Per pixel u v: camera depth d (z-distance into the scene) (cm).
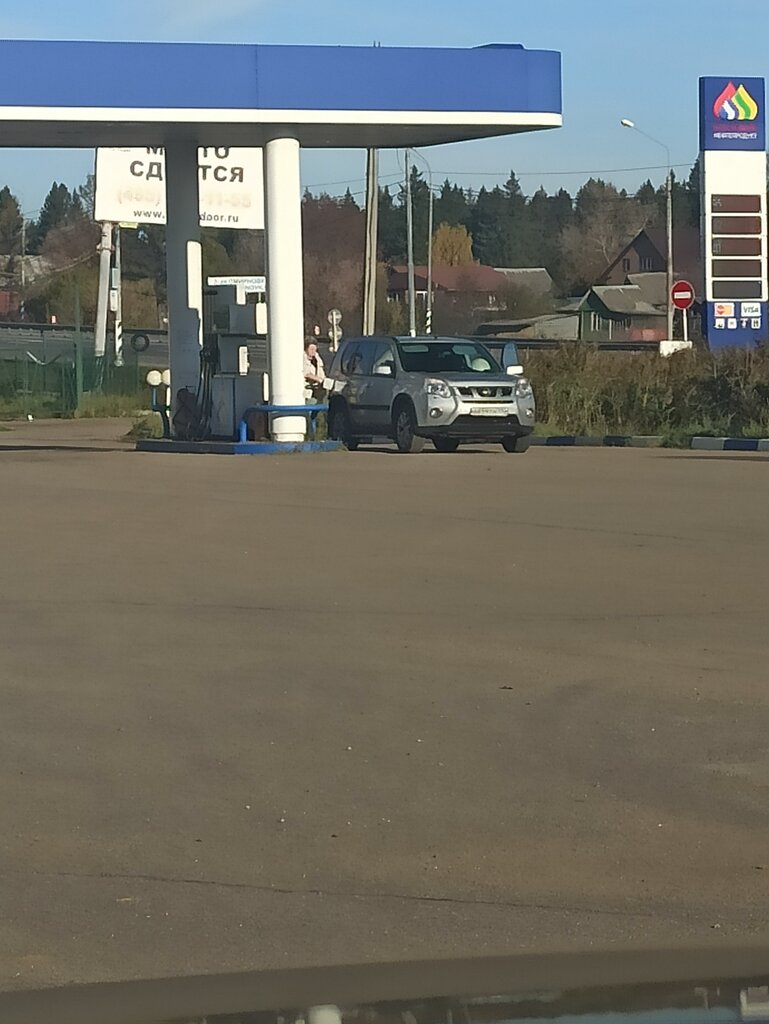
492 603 1110
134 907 540
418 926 520
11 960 490
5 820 636
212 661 925
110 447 2873
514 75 2509
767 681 866
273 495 1834
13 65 2358
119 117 2395
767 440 2723
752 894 552
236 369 2756
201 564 1298
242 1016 424
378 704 821
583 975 450
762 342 3297
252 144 2744
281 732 767
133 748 741
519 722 783
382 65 2466
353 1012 413
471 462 2325
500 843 607
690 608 1083
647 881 566
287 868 580
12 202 14300
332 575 1239
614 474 2100
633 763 712
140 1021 427
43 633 1010
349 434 2702
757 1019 382
